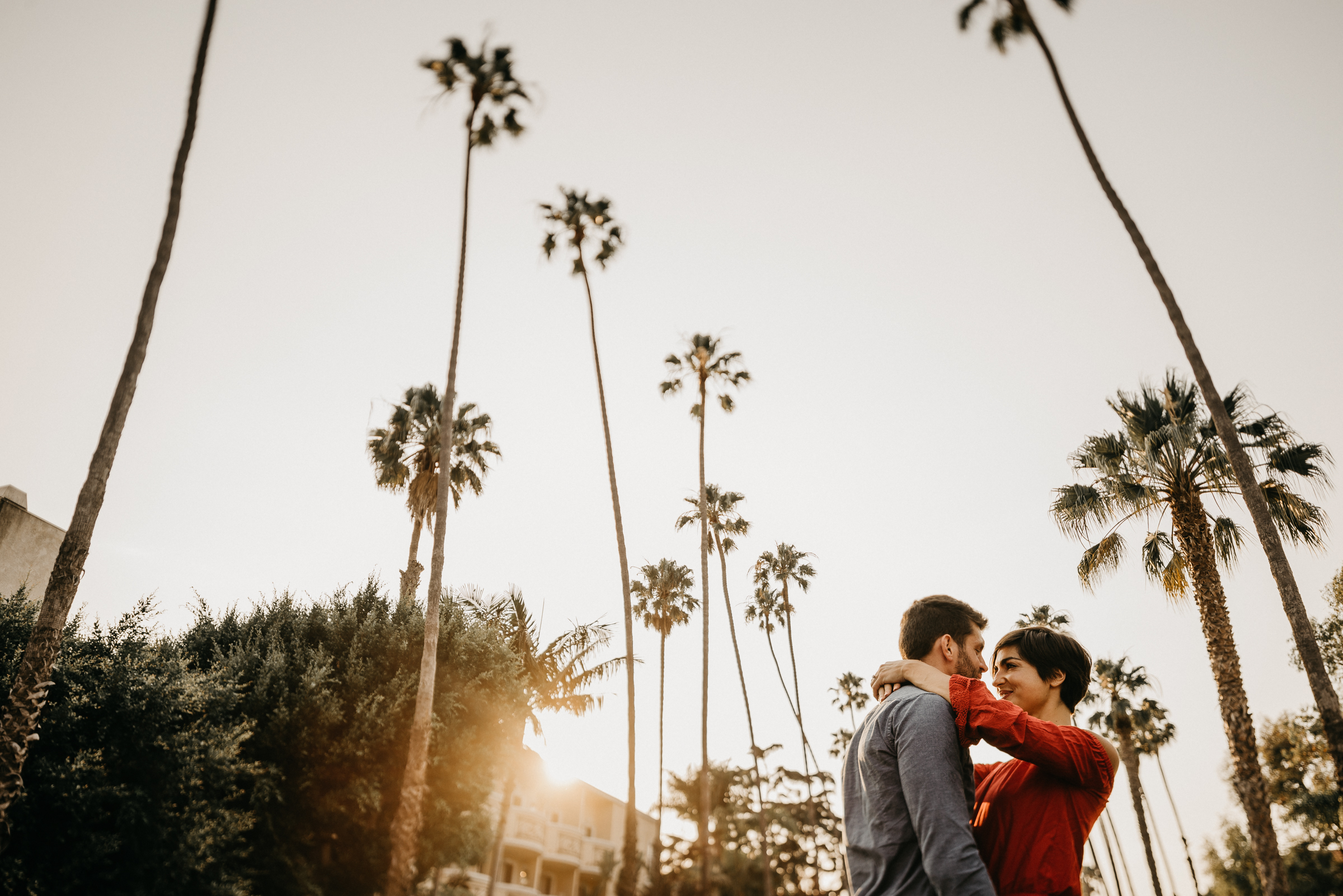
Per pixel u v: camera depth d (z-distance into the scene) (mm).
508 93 19281
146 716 11719
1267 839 13875
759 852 38969
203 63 11672
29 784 10344
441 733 14930
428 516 26062
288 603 16406
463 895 16125
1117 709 35344
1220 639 15422
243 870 12156
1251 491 11438
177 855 10789
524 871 33625
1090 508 17672
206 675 13211
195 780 11492
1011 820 1791
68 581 9344
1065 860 1686
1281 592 10906
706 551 31219
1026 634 2176
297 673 14539
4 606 12516
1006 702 1773
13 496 20344
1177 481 16750
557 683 22844
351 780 13570
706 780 27578
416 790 13109
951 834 1543
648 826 42062
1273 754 31891
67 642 12625
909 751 1679
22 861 10086
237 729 12562
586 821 38781
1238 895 45062
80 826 10469
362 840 13945
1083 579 18062
